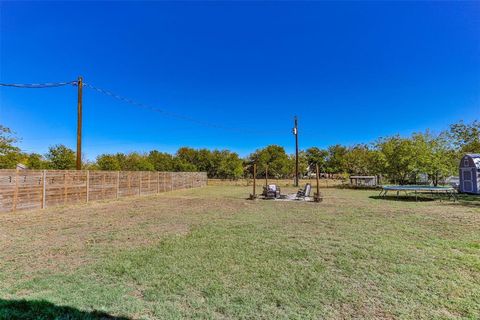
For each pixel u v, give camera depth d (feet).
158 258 13.58
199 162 136.15
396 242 16.85
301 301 9.11
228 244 16.31
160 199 46.85
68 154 56.80
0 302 8.77
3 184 27.91
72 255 14.16
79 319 7.87
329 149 173.37
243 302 9.00
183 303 8.94
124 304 8.81
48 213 29.68
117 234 19.19
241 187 86.94
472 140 67.56
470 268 12.25
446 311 8.48
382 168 74.69
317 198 41.88
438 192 58.13
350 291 9.89
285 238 17.89
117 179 47.85
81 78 42.52
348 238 17.90
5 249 15.33
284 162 137.90
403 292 9.82
